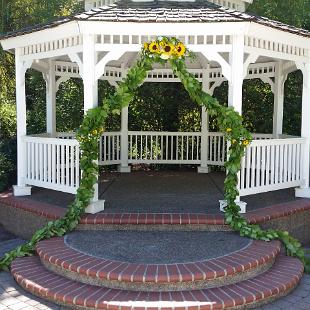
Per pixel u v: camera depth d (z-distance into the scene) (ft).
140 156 35.42
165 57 19.43
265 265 16.69
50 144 22.47
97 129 19.75
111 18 19.21
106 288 14.97
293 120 39.75
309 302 15.20
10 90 39.40
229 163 19.70
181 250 16.98
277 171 22.82
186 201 23.13
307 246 22.41
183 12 20.83
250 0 28.12
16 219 23.48
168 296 14.29
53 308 14.55
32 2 39.40
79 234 19.04
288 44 22.31
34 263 17.44
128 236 18.70
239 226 18.95
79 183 20.98
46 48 22.43
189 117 41.34
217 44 19.89
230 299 14.08
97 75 20.06
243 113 41.42
